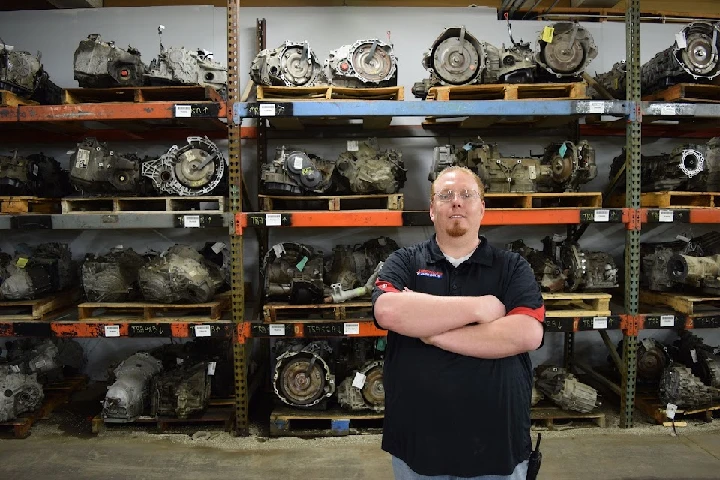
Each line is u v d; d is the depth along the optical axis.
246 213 3.40
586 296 3.57
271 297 3.62
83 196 3.58
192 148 3.53
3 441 3.39
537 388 3.78
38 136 4.36
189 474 3.01
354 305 3.45
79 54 3.41
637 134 3.49
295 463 3.14
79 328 3.39
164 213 3.40
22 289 3.51
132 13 4.42
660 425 3.63
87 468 3.06
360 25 4.40
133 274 3.70
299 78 3.48
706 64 3.47
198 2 4.48
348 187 3.79
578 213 3.48
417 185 4.43
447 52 3.53
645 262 4.00
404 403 1.75
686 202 3.90
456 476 1.72
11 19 4.40
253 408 3.94
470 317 1.64
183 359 3.80
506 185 3.61
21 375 3.57
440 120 4.30
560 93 3.67
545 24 4.46
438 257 1.85
